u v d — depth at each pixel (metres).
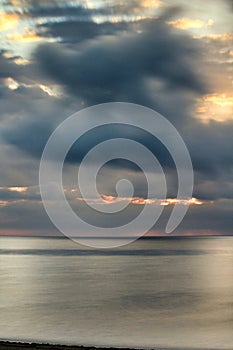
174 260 172.62
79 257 198.38
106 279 100.69
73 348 32.88
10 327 47.22
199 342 40.25
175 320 51.62
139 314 55.72
